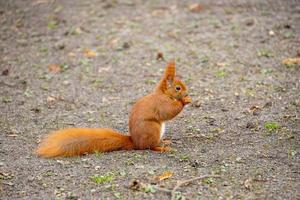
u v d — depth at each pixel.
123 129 11.31
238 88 12.98
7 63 15.15
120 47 15.73
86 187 8.84
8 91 13.47
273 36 15.73
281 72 13.66
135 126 9.98
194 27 16.77
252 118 11.38
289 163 9.38
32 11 18.88
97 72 14.40
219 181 8.84
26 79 14.14
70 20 17.92
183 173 9.12
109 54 15.40
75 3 19.48
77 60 15.15
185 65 14.48
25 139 10.88
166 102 9.99
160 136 10.09
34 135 11.09
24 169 9.50
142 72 14.27
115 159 9.70
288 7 17.69
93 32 16.92
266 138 10.43
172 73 10.11
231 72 13.89
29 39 16.75
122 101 12.74
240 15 17.38
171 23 17.17
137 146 10.06
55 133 10.16
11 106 12.62
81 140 9.92
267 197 8.33
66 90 13.45
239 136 10.61
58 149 9.87
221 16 17.42
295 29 16.06
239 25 16.62
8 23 18.00
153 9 18.45
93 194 8.62
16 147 10.49
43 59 15.32
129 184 8.79
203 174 9.06
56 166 9.55
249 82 13.24
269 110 11.71
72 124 11.62
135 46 15.80
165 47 15.61
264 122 11.13
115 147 10.05
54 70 14.61
